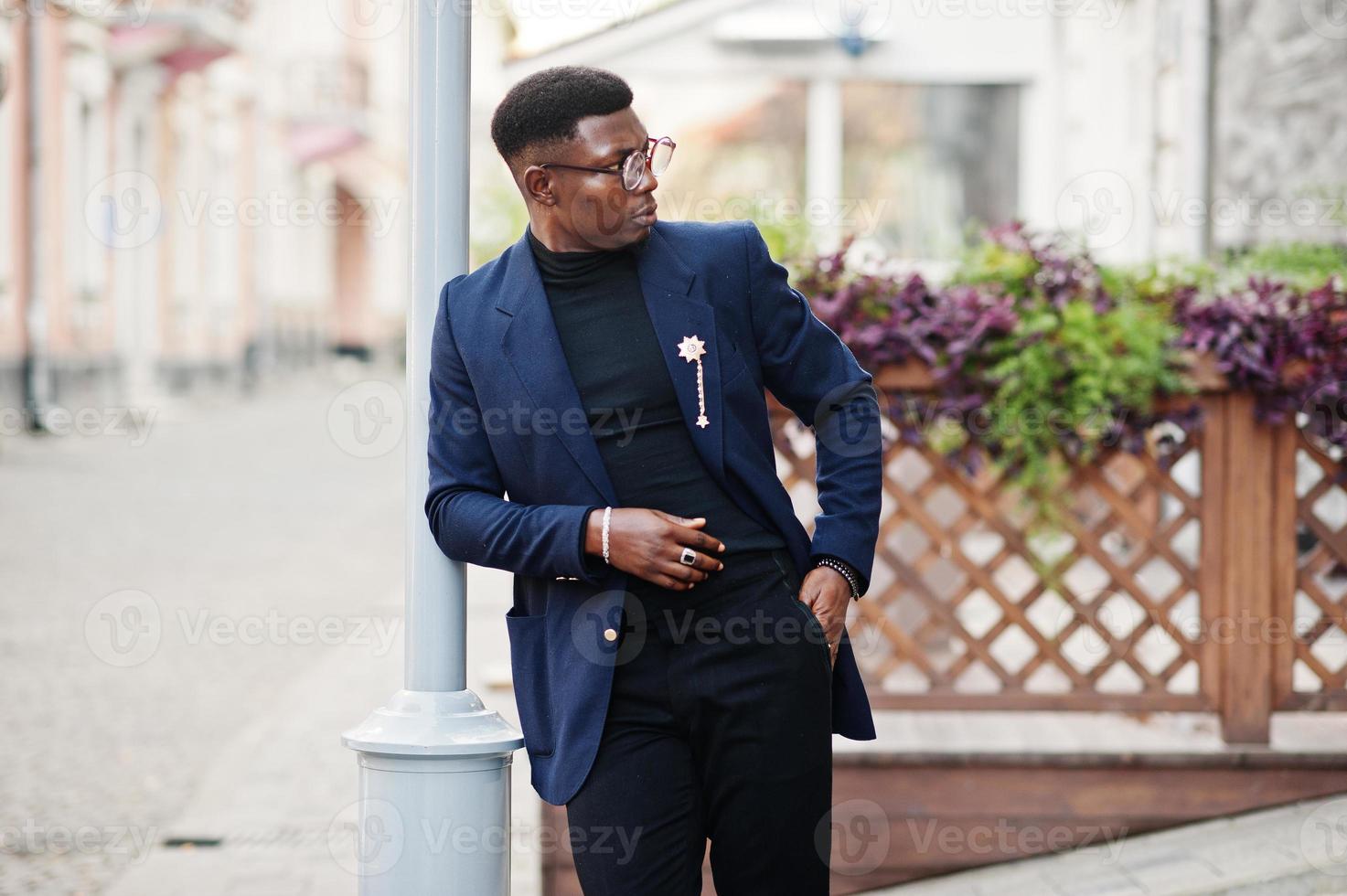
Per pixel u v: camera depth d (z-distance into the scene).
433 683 3.50
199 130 31.19
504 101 3.18
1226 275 5.61
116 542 13.52
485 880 3.43
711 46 12.80
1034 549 5.42
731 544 3.13
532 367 3.14
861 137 13.08
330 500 17.56
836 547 3.15
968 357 5.20
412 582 3.53
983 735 5.38
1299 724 5.61
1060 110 13.01
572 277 3.21
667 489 3.13
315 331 42.44
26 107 21.81
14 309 21.58
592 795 3.10
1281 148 9.66
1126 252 12.09
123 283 26.31
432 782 3.39
